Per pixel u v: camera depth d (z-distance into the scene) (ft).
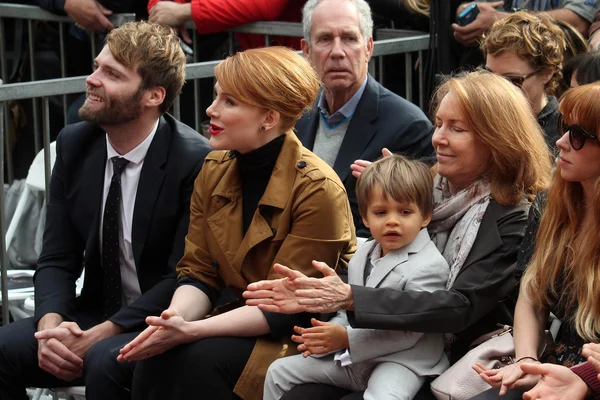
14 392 14.51
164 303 14.26
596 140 10.82
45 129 16.74
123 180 14.76
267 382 12.50
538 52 14.97
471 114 12.09
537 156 12.25
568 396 10.05
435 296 11.68
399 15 19.83
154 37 14.57
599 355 10.11
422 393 11.92
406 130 15.76
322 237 12.86
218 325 12.70
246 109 12.86
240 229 13.29
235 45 21.35
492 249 11.91
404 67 19.43
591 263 10.94
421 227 12.29
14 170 22.80
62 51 22.30
